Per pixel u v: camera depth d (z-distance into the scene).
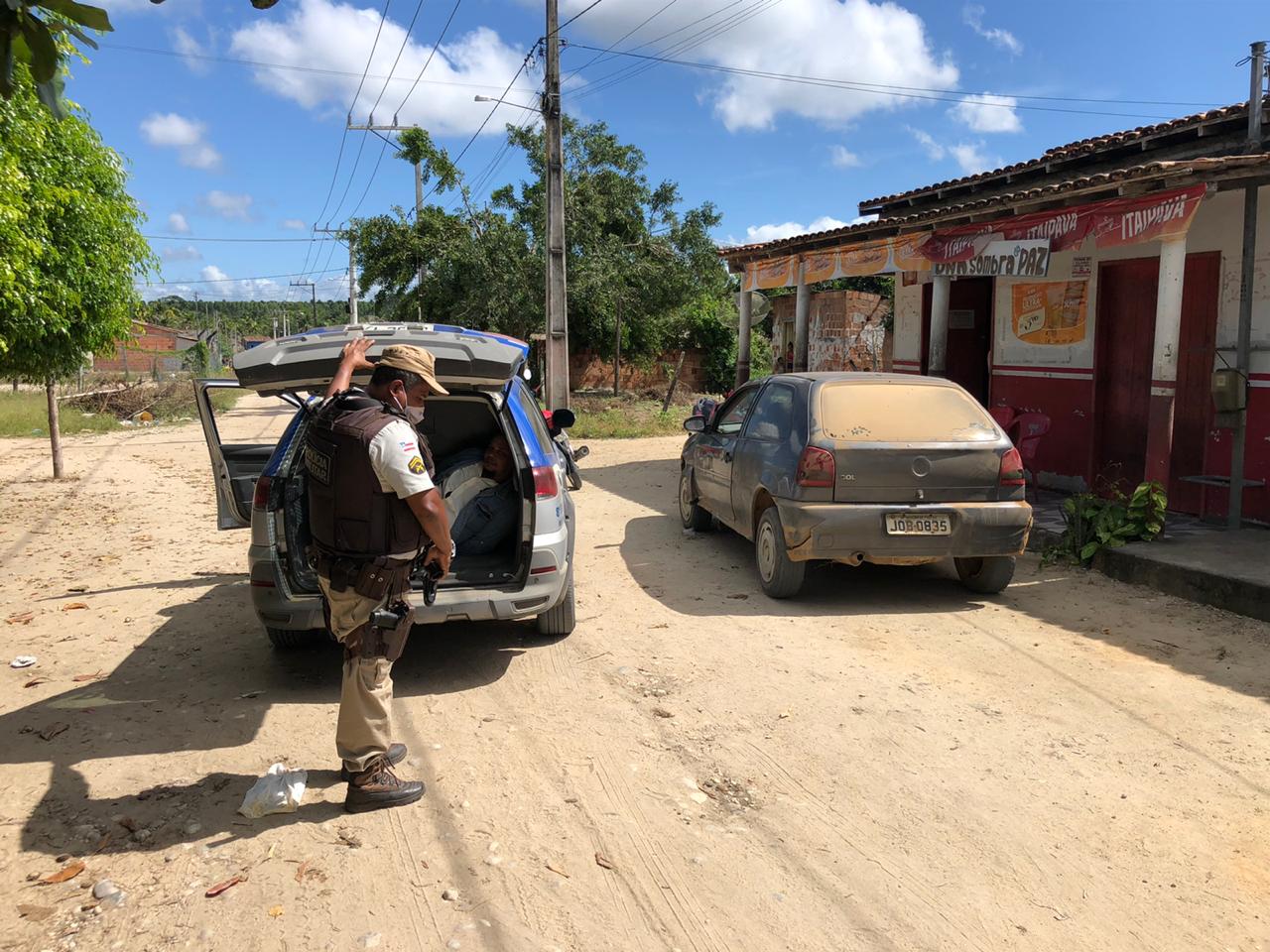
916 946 2.65
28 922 2.71
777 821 3.33
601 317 28.31
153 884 2.91
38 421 22.02
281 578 4.47
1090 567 6.82
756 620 5.76
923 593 6.37
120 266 9.53
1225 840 3.19
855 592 6.42
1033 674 4.77
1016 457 5.84
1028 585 6.48
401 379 3.42
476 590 4.68
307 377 4.29
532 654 5.12
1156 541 6.77
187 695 4.53
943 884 2.95
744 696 4.50
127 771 3.70
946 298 9.27
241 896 2.85
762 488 6.33
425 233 27.84
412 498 3.22
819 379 6.38
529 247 27.48
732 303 32.62
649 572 7.03
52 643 5.39
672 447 15.94
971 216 8.55
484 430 5.96
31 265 8.02
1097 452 9.38
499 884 2.94
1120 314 9.08
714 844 3.18
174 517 9.86
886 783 3.61
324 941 2.64
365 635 3.33
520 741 4.00
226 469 5.26
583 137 27.84
